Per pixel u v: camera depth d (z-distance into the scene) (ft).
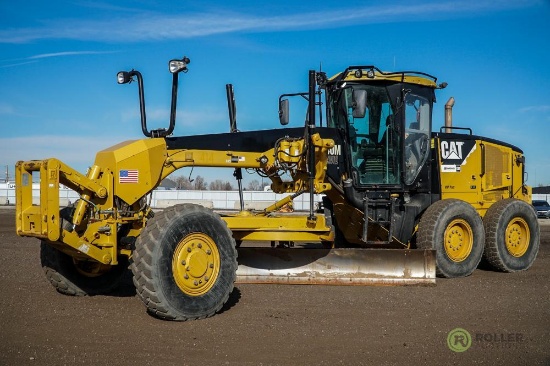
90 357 16.42
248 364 16.01
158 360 16.21
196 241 20.89
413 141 31.96
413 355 17.06
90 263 24.61
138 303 23.38
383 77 30.35
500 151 37.04
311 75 26.55
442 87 33.14
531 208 34.86
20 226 20.97
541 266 36.99
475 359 16.83
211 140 25.12
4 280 28.35
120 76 24.44
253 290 26.14
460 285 28.50
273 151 26.73
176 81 24.00
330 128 29.81
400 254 27.71
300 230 25.95
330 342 18.20
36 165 20.30
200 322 20.43
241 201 27.40
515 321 21.18
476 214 31.78
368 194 30.45
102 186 21.84
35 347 17.30
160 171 23.56
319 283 27.48
